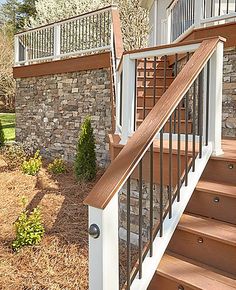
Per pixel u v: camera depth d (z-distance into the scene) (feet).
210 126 8.89
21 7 81.66
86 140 20.07
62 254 11.80
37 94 26.94
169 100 6.91
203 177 8.92
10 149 25.95
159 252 6.73
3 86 63.26
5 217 15.20
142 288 6.15
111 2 38.73
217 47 8.63
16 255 11.86
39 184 19.90
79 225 14.16
